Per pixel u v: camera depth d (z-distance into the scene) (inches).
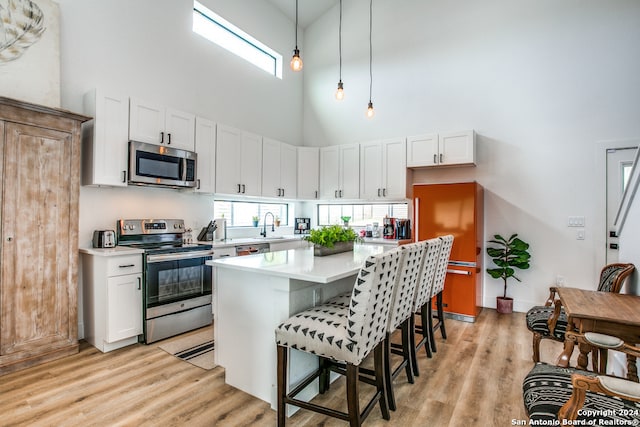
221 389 85.6
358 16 208.2
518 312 158.9
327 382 86.6
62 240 102.7
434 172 181.6
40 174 97.9
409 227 186.4
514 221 160.9
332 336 64.1
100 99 114.3
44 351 99.2
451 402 80.4
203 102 164.2
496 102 165.3
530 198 157.4
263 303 80.6
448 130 177.5
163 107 132.7
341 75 214.8
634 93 138.0
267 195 183.2
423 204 157.0
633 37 138.4
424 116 185.0
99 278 110.2
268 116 202.8
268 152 184.2
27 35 104.1
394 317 76.5
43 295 98.9
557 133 151.9
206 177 149.5
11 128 92.2
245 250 157.5
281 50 212.7
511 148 161.8
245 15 186.4
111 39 128.6
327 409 65.2
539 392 51.6
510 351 111.0
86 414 74.0
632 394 39.3
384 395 73.4
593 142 144.9
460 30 175.2
